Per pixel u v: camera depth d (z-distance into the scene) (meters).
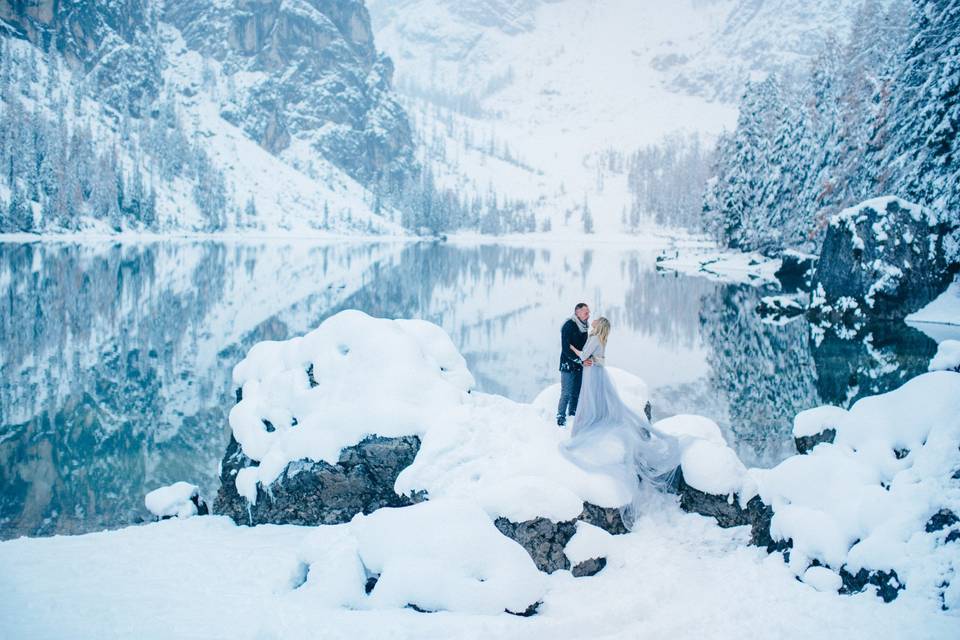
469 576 5.98
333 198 187.75
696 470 8.17
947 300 30.36
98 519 12.15
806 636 5.00
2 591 6.31
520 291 50.56
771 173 57.50
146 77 188.38
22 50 166.75
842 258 32.56
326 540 6.92
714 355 25.33
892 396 7.59
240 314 36.09
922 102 33.66
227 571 7.15
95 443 16.30
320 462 9.15
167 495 10.77
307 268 69.50
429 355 10.87
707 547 7.45
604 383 8.55
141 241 111.69
